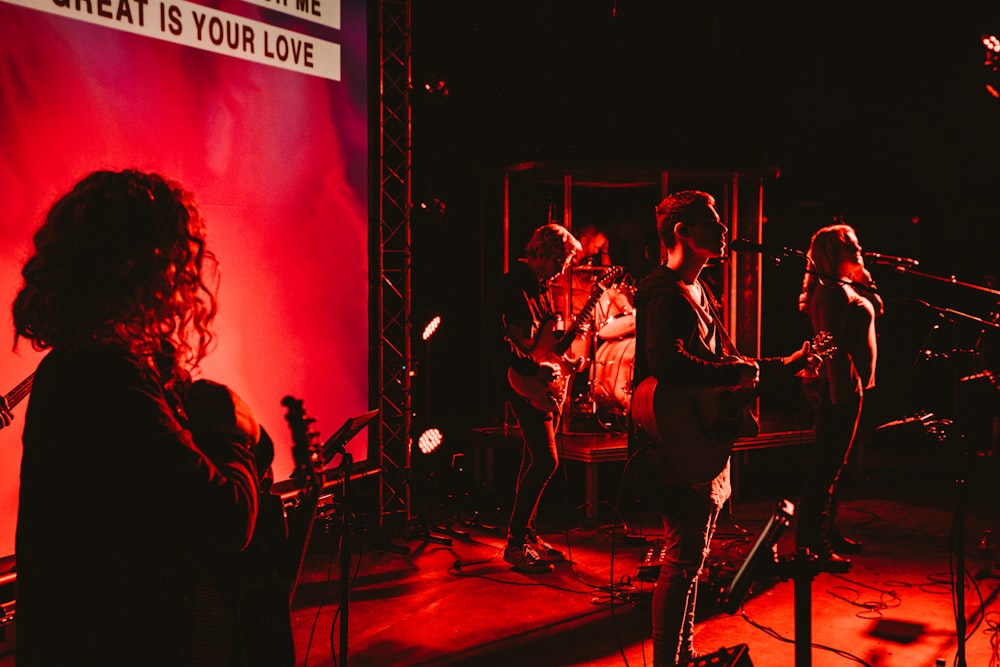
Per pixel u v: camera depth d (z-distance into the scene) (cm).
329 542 535
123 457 134
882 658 369
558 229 484
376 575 481
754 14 793
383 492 559
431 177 809
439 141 805
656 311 302
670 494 307
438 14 785
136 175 148
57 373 139
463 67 791
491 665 366
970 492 663
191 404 149
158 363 149
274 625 161
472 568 492
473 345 830
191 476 136
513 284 477
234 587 155
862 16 843
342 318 515
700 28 771
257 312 463
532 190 682
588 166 621
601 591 453
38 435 138
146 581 141
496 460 694
